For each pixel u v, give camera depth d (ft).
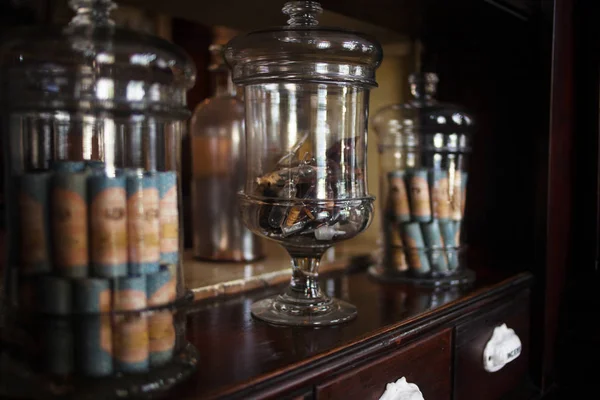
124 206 1.38
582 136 3.03
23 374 1.32
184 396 1.32
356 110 1.98
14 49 1.46
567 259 2.99
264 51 1.89
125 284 1.36
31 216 1.35
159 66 1.54
